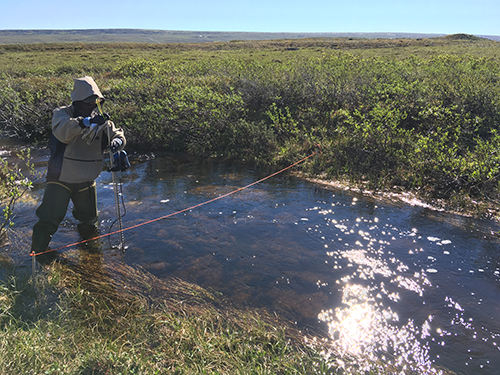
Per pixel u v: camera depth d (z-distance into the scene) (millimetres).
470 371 2457
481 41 41031
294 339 2783
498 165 5953
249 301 3281
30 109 10852
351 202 5746
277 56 25844
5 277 3488
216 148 9047
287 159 7961
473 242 4391
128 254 4148
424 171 6547
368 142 7578
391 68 13172
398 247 4262
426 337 2799
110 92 12172
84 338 2658
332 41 42250
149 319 2955
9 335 2488
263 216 5180
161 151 9289
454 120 8078
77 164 4078
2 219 4953
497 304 3188
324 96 10023
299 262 3945
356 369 2484
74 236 4574
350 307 3180
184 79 12875
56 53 34844
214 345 2633
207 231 4715
